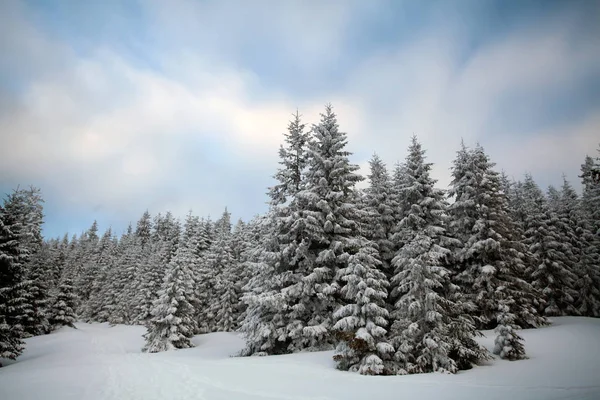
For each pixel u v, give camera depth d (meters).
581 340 19.62
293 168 26.19
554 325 25.41
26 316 41.66
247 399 10.63
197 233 58.16
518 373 13.10
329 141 24.47
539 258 32.25
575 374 12.34
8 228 27.06
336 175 23.73
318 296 20.91
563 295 31.62
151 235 87.81
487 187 26.80
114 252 82.75
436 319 15.09
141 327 51.75
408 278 16.11
